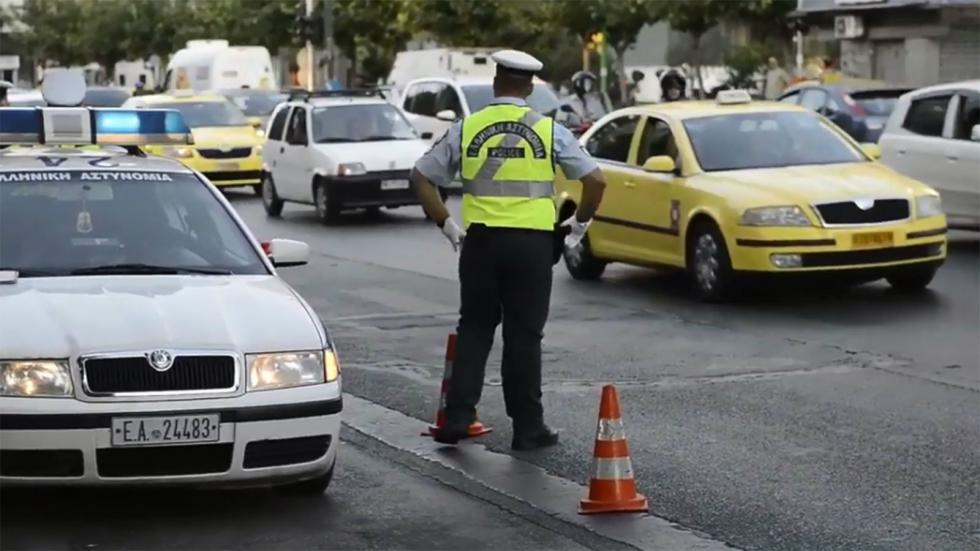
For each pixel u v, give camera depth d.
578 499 19.36
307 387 17.70
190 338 17.33
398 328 33.34
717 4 97.69
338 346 30.97
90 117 23.14
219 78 112.31
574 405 25.11
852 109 62.69
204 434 17.03
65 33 181.25
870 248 34.53
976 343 30.52
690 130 37.62
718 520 18.36
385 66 132.25
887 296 36.56
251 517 18.45
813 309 34.97
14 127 23.02
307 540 17.56
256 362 17.48
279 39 139.38
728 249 34.97
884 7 83.19
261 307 18.45
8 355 16.86
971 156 43.22
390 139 60.06
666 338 31.55
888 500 19.22
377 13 126.12
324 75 118.88
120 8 170.88
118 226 20.50
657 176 37.53
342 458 21.56
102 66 183.38
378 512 18.77
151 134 23.44
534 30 120.25
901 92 64.19
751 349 30.16
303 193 59.59
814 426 23.44
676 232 36.69
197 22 160.62
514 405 22.03
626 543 17.48
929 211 35.44
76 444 16.70
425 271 43.41
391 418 24.28
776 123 38.25
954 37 81.75
